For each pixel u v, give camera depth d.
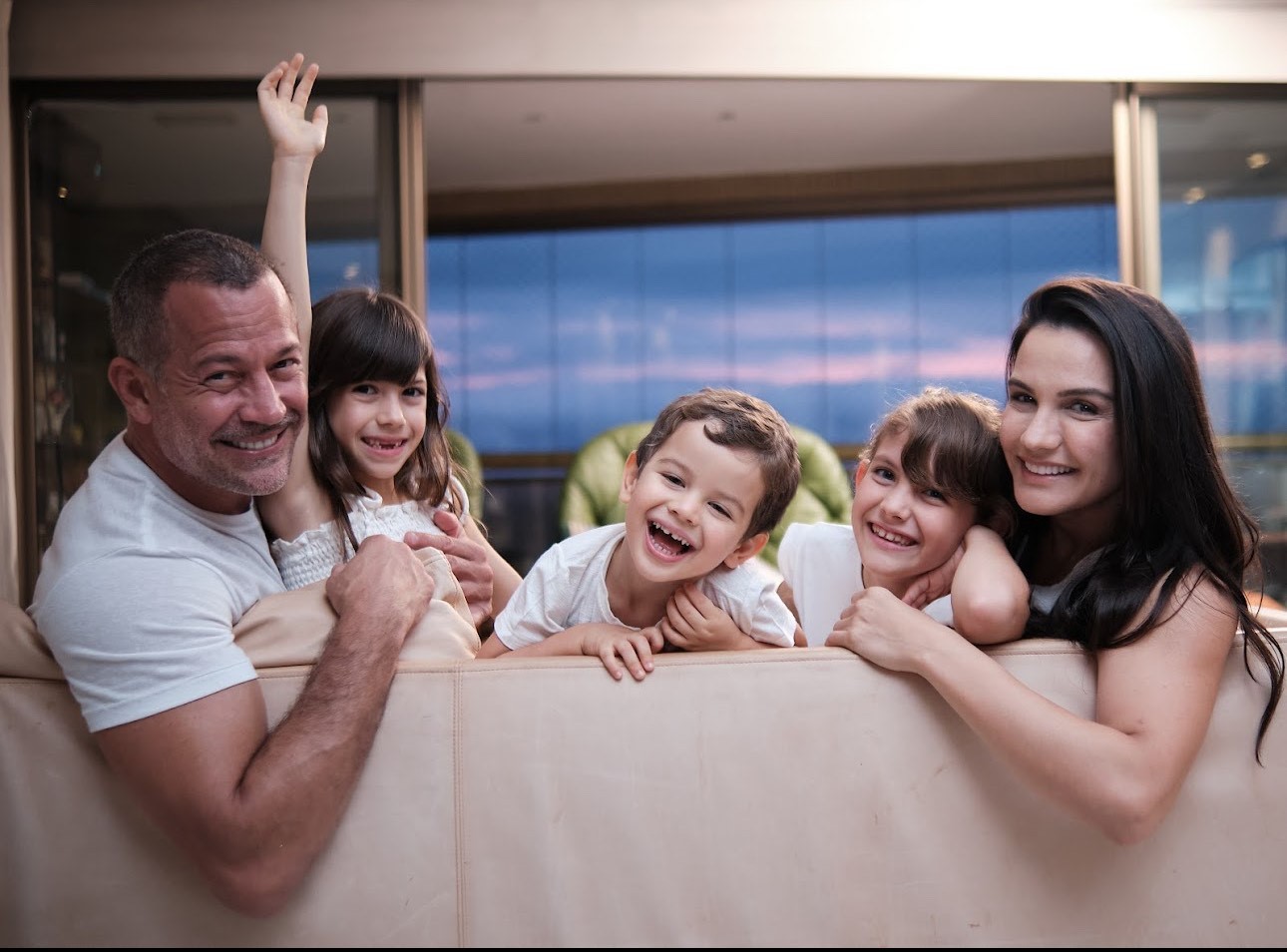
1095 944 1.24
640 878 1.24
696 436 1.41
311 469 1.71
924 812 1.24
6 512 2.43
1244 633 1.26
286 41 3.22
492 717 1.25
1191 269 3.43
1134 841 1.16
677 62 3.26
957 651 1.20
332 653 1.22
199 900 1.23
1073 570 1.39
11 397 2.68
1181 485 1.30
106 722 1.17
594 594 1.56
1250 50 3.32
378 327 1.77
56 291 3.27
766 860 1.24
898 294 6.30
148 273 1.29
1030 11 3.29
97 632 1.18
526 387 6.62
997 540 1.43
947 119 5.47
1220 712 1.25
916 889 1.24
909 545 1.57
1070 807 1.16
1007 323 6.21
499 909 1.24
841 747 1.25
